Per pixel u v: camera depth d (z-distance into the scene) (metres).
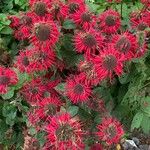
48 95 0.56
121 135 0.52
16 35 0.65
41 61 0.54
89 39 0.53
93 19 0.57
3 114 0.61
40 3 0.56
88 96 0.55
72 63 0.59
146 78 0.60
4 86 0.56
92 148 0.55
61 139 0.46
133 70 0.58
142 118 0.60
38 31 0.52
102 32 0.58
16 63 0.60
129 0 0.73
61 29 0.57
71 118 0.49
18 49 0.69
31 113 0.54
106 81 0.55
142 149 0.75
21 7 0.77
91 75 0.52
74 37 0.56
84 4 0.60
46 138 0.51
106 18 0.57
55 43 0.54
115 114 0.63
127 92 0.60
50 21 0.53
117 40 0.53
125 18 0.63
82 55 0.58
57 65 0.58
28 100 0.57
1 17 0.70
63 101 0.56
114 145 0.54
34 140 0.53
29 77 0.59
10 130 0.62
